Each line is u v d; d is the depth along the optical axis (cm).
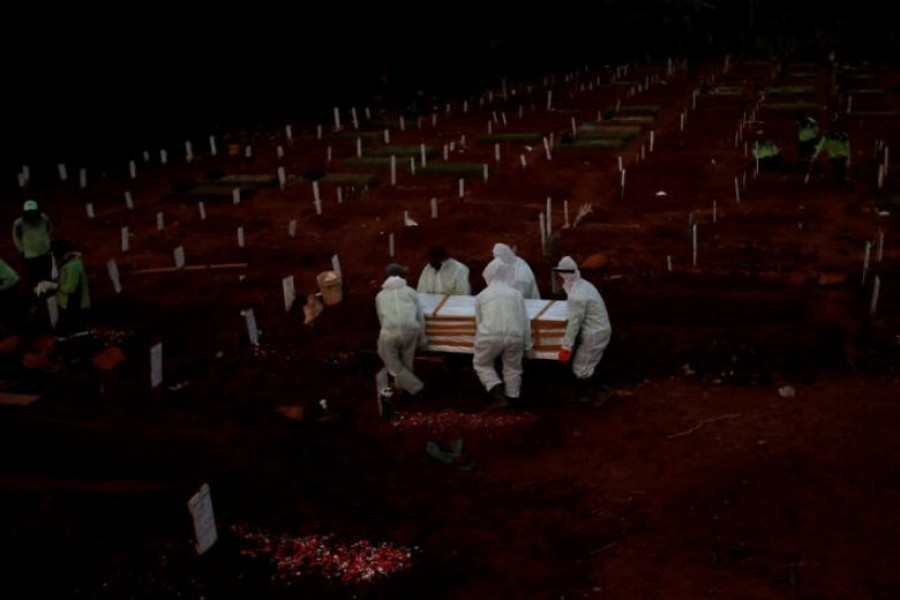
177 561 666
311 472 810
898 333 1044
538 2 4309
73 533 695
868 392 905
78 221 1911
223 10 3272
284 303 1292
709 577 626
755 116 2764
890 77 3634
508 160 2302
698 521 694
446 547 679
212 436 877
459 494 759
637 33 4869
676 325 1146
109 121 2964
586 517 712
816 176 1927
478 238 1599
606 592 617
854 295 1125
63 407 952
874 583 607
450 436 866
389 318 914
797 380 943
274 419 925
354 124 3080
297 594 627
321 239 1664
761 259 1382
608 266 1378
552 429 862
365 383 1008
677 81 3906
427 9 3922
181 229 1789
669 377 973
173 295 1371
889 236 1481
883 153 2127
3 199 2161
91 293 1378
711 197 1805
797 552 647
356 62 3825
